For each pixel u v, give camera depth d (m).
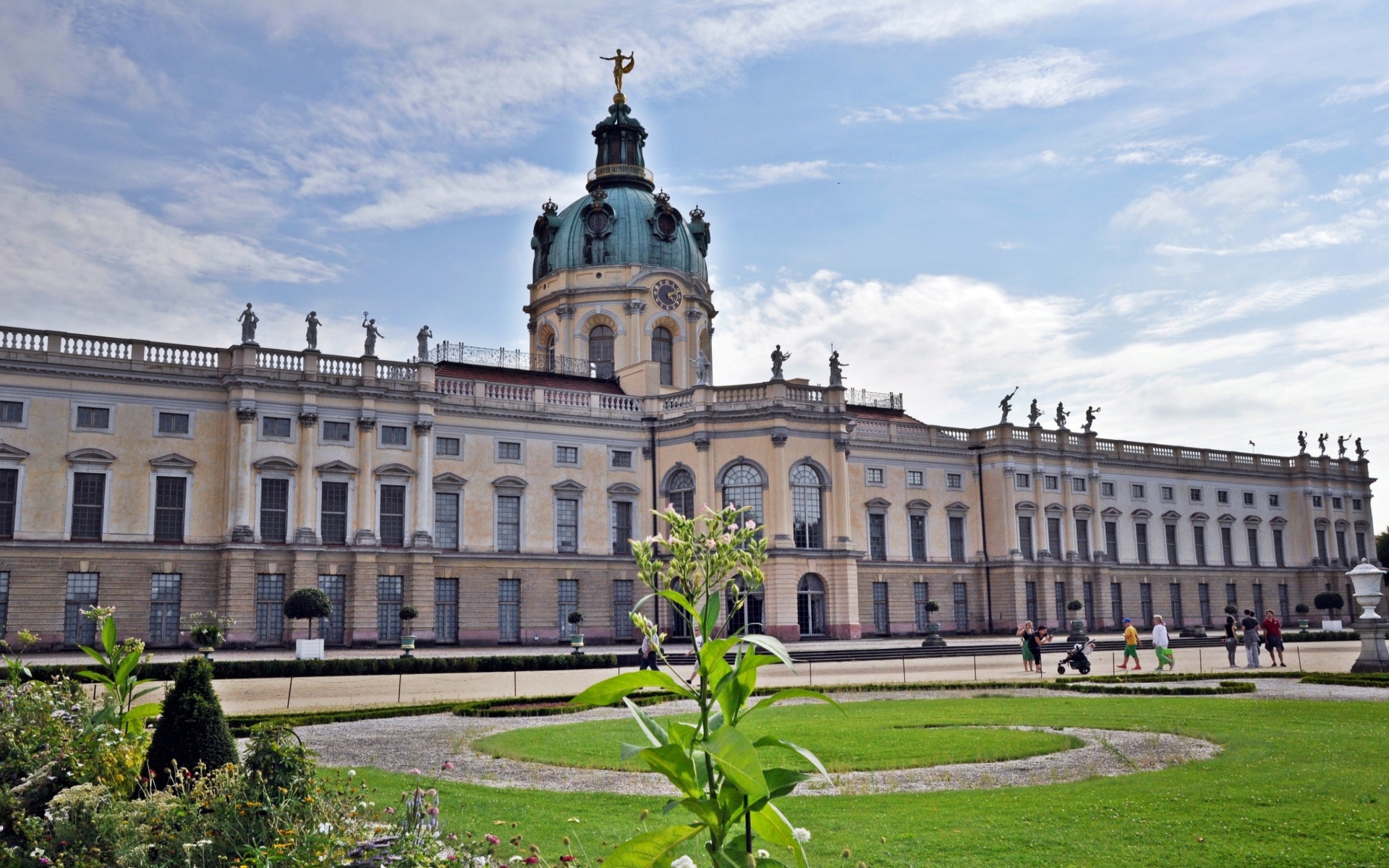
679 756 8.24
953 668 50.50
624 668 49.66
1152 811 15.65
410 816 10.97
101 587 55.47
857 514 78.94
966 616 83.31
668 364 84.88
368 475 62.31
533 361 85.44
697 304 86.38
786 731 25.64
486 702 34.97
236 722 28.92
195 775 13.05
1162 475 94.44
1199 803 16.11
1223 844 13.70
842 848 13.80
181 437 58.50
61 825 11.16
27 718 14.69
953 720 27.75
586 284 83.62
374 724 29.95
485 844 12.95
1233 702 31.58
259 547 58.25
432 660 46.56
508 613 67.31
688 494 71.19
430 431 64.88
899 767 20.45
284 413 60.41
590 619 69.69
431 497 64.62
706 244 92.69
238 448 58.78
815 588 69.50
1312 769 18.92
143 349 57.97
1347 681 37.66
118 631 55.47
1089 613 87.12
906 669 48.66
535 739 25.38
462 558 65.69
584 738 25.64
